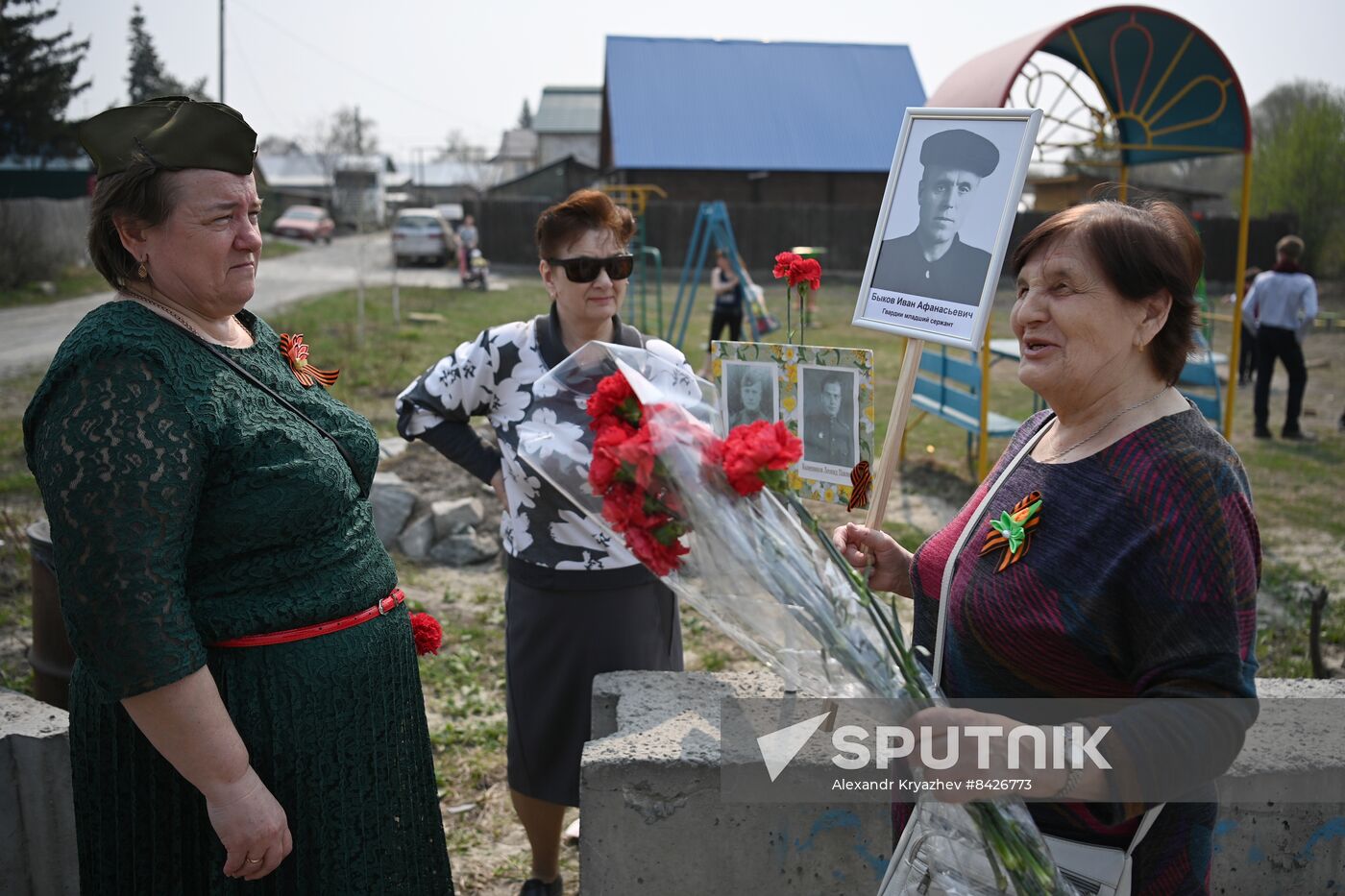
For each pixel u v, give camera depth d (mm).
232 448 1690
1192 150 8000
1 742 2342
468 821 3248
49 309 17812
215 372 1721
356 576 1878
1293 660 4430
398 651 1981
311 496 1779
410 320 15656
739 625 1617
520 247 28969
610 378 1598
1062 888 1411
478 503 5852
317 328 14227
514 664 2742
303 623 1792
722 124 29250
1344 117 25203
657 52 30438
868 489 1988
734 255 12602
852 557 1938
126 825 1778
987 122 1875
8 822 2367
